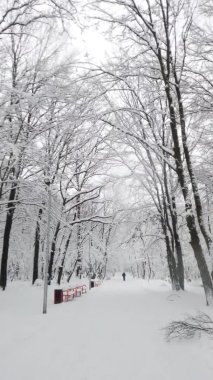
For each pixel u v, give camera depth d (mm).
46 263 15594
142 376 6258
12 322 12258
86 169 30359
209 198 19469
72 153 28125
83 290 28203
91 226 41125
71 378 6262
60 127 19750
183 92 15930
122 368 6727
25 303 17844
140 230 27188
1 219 28438
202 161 17781
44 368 6852
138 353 7656
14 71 18219
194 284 34312
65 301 19938
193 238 14250
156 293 21719
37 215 24500
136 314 12891
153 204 24188
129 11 15266
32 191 20344
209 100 16266
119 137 20375
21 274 42688
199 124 17297
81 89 17438
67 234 33781
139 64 17391
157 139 19984
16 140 16828
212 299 13695
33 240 33344
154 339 8742
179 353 7445
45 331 10477
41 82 17781
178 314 12016
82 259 39875
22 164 18531
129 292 25172
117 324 11016
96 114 16234
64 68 17984
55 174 19875
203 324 9289
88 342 8789
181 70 15266
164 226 23719
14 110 15930
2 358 7621
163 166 21328
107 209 41094
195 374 6172
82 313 14109
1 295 18922
